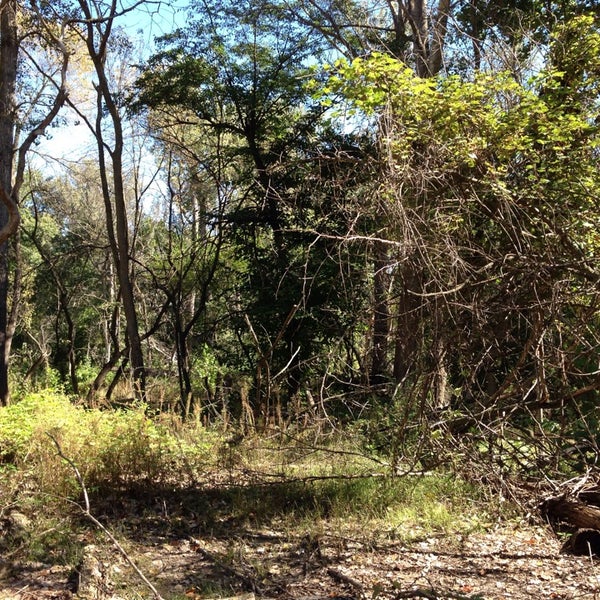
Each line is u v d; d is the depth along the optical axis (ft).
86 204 97.91
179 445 28.86
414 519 22.97
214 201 79.00
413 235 20.30
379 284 25.53
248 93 59.41
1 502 22.71
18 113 57.11
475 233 25.48
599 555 20.10
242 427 32.91
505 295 23.79
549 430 26.81
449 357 24.52
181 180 79.15
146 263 85.81
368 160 22.50
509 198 22.72
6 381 53.93
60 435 26.53
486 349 24.29
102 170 62.18
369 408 31.60
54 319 97.81
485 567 19.21
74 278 92.84
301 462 30.04
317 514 23.32
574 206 25.07
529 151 24.97
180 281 66.49
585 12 36.94
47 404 30.99
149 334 63.67
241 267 66.59
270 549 20.76
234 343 61.72
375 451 30.04
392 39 58.70
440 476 25.77
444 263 22.08
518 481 25.11
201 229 78.23
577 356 23.97
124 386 64.08
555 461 23.93
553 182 25.67
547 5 39.14
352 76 23.39
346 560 19.76
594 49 27.50
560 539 21.42
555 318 22.35
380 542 21.03
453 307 23.30
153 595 17.29
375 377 35.04
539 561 19.71
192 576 18.75
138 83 64.03
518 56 30.14
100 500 24.68
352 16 64.03
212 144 69.10
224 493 25.98
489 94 25.61
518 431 25.82
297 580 18.40
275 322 49.83
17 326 93.35
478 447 26.50
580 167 25.49
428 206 22.62
